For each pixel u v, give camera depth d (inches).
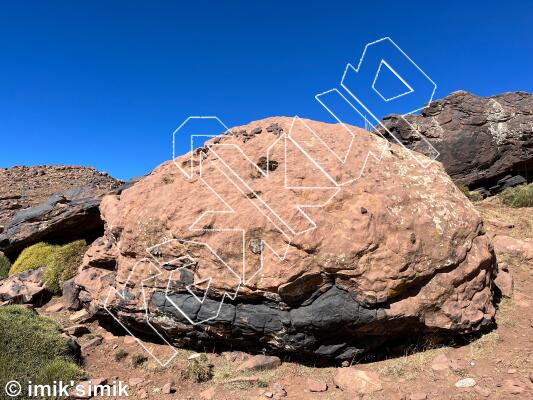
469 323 225.9
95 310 280.1
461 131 581.9
